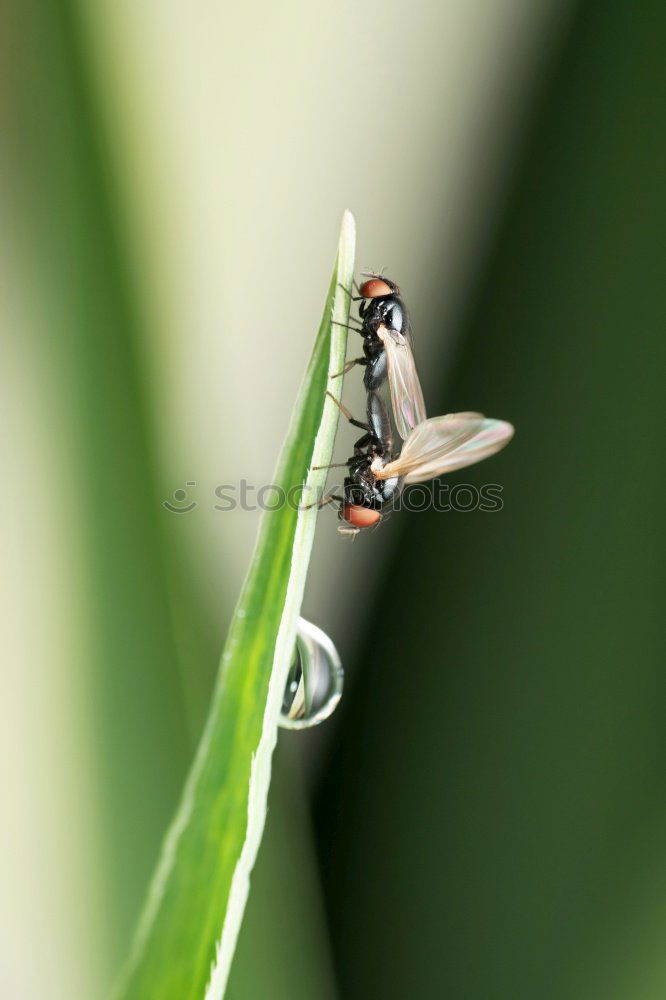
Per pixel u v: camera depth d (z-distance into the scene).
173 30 0.07
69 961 0.07
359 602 0.07
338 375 0.05
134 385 0.07
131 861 0.07
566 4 0.07
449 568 0.07
